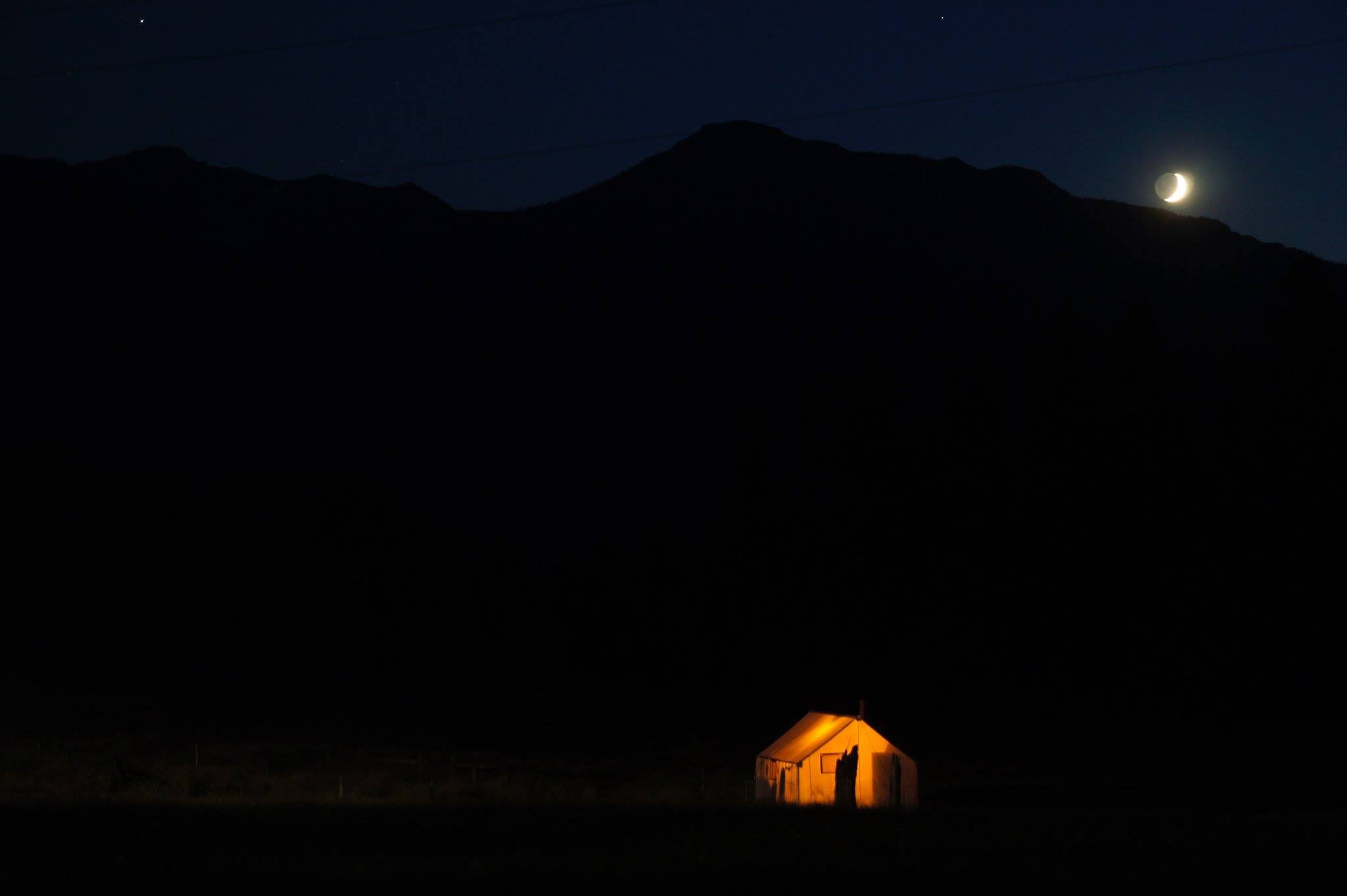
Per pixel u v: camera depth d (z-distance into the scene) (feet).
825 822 76.33
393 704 230.89
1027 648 258.37
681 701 238.68
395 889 50.85
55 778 127.75
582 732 191.52
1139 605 256.52
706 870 55.88
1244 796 126.00
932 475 290.97
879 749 101.60
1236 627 247.29
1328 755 166.40
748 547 308.60
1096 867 57.11
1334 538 248.93
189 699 233.76
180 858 58.39
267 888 50.85
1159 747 175.52
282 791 116.98
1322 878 54.49
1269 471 252.21
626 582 307.78
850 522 297.33
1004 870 56.24
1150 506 261.03
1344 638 239.91
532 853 60.70
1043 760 160.76
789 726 200.75
